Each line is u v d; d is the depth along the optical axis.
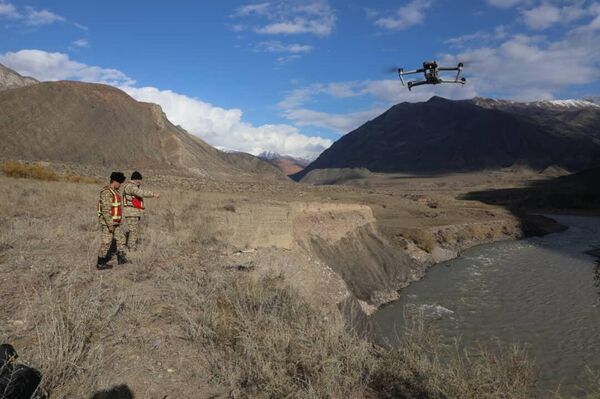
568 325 18.12
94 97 140.00
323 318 7.20
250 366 4.97
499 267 31.75
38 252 8.66
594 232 58.91
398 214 55.72
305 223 21.70
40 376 4.18
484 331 17.30
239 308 6.38
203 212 14.47
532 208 103.00
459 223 48.34
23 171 35.56
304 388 4.85
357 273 22.31
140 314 5.98
